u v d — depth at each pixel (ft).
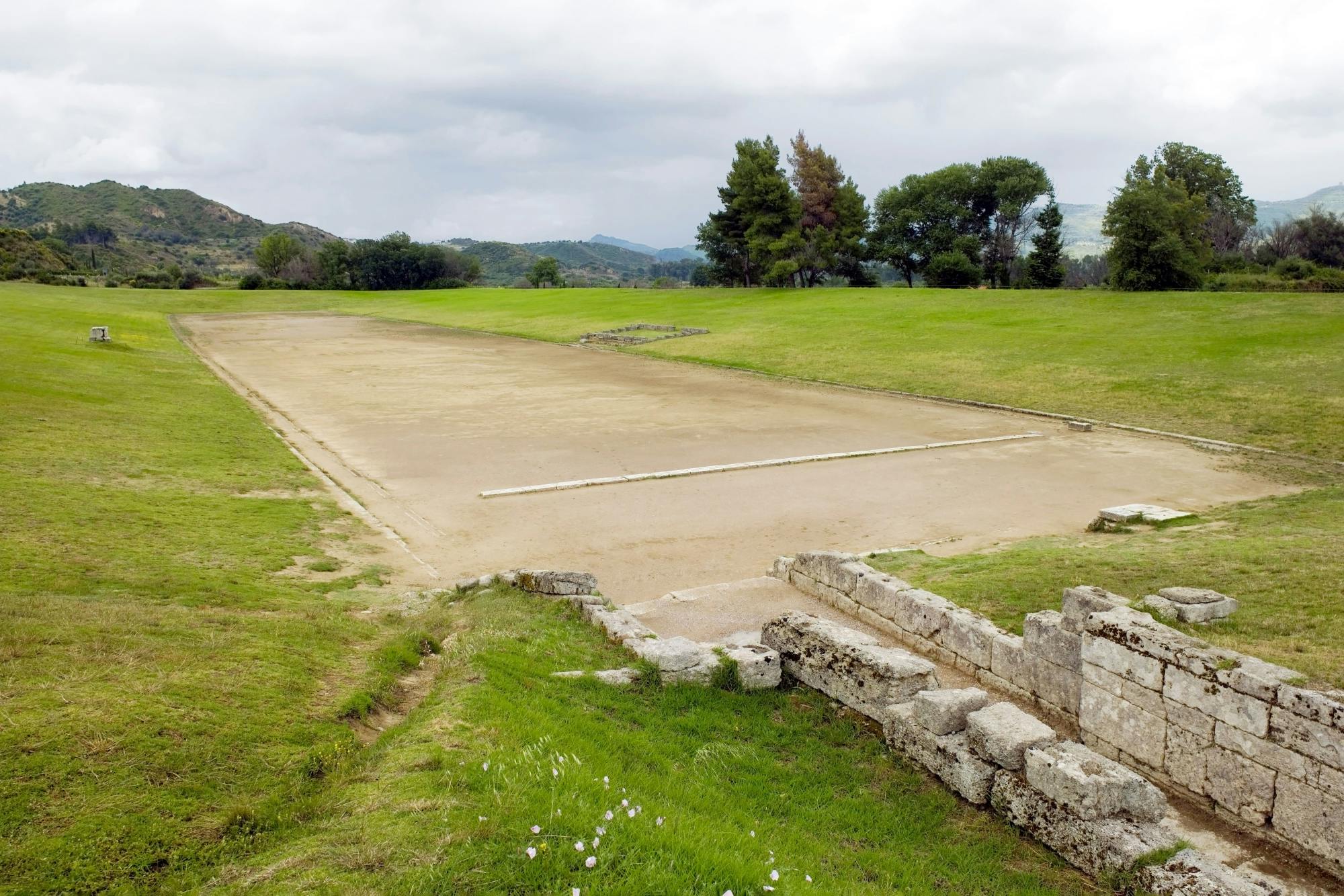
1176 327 144.15
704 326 216.13
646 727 29.58
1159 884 20.99
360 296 381.60
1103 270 398.42
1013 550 56.65
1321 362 112.47
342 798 20.72
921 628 38.68
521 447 95.76
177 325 245.86
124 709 23.16
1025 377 127.85
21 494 58.75
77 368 122.11
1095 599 30.96
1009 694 33.76
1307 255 280.92
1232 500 72.13
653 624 43.21
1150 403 108.58
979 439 98.94
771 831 23.29
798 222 307.58
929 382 132.26
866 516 69.56
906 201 326.44
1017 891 22.16
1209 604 36.47
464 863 17.46
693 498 75.00
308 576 51.60
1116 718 28.30
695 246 371.97
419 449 94.73
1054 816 23.86
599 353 185.78
